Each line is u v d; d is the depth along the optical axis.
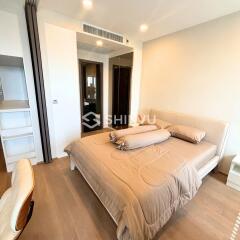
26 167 1.04
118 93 4.19
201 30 2.46
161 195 1.26
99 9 2.16
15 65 2.63
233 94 2.21
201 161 1.90
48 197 1.84
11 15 1.98
